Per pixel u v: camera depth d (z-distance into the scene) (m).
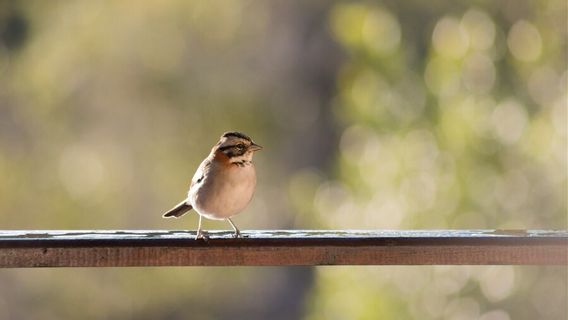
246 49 25.41
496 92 14.48
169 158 23.92
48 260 7.98
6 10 25.78
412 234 8.68
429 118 14.82
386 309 14.38
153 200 23.62
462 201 14.05
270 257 8.15
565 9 14.84
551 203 13.64
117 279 22.78
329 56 27.73
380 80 15.71
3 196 22.94
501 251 8.29
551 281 13.59
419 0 19.72
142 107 24.16
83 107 24.09
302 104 26.27
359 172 15.27
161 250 8.06
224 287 24.08
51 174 23.58
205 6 24.72
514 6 15.53
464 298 13.89
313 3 26.52
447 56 14.78
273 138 25.69
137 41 24.30
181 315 23.67
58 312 22.47
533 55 14.59
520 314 13.60
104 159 23.70
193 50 24.69
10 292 22.20
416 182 14.40
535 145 13.80
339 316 14.99
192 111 24.42
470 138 14.16
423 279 14.24
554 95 14.29
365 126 15.55
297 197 22.28
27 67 24.97
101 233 8.79
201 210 9.20
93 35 24.30
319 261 8.17
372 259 8.23
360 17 16.67
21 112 24.30
